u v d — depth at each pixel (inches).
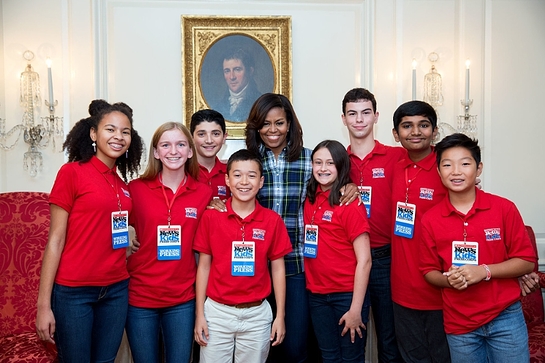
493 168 150.9
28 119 141.6
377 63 152.2
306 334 100.7
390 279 102.1
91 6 144.6
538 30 151.1
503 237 82.3
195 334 91.1
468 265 79.4
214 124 104.9
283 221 96.1
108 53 148.6
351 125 104.4
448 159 82.7
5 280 110.2
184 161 90.7
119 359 126.6
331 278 93.0
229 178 91.9
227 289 89.0
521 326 80.8
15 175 144.2
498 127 150.9
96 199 81.4
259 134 100.7
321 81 154.3
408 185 96.7
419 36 152.5
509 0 150.3
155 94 150.0
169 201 90.9
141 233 89.7
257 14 152.2
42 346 99.0
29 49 143.4
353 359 93.3
